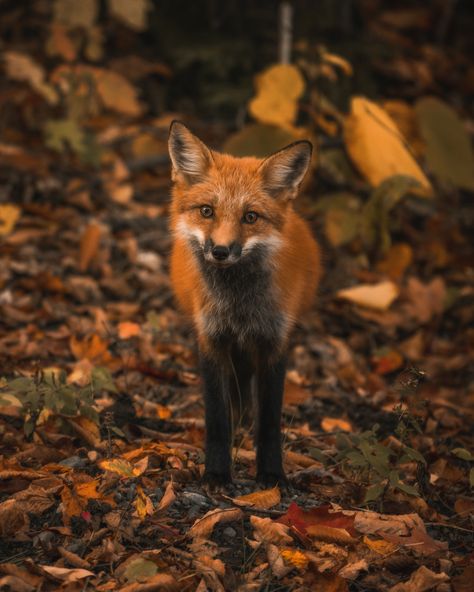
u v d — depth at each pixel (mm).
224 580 5859
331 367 11430
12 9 19000
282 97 13438
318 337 12266
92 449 7727
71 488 6762
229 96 16922
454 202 17031
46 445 7676
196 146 7703
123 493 6840
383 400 10445
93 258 12812
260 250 7590
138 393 9391
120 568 5891
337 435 8102
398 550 6453
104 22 18672
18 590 5590
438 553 6496
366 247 14492
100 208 14531
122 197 14438
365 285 13375
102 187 14922
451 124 14336
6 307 11031
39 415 7824
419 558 6449
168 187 15734
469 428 9844
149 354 10352
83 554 6117
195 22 18578
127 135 15938
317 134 15180
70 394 7781
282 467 7590
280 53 16547
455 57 21422
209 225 7488
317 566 6023
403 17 21109
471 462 8812
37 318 11070
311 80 15008
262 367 7859
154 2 18406
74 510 6457
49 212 13523
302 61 14977
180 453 7703
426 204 16234
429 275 14797
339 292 12680
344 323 13000
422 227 16047
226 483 7305
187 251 7875
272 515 6820
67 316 11242
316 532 6395
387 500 7426
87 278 12273
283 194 7770
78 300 11859
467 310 13539
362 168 13195
